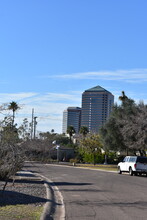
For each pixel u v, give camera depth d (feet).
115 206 44.91
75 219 36.22
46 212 38.75
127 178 97.35
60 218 37.40
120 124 159.74
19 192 56.13
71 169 148.66
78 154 240.94
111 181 86.02
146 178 99.09
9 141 50.39
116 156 218.18
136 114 149.28
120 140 163.94
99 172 128.57
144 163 112.06
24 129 67.00
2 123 51.98
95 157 219.00
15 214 35.70
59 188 68.69
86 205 45.93
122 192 61.11
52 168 153.79
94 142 216.95
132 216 37.81
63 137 358.64
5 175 68.03
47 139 141.18
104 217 37.27
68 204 46.93
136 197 54.03
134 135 135.54
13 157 49.06
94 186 72.69
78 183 80.43
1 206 40.86
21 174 102.42
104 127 170.91
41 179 86.02
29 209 39.55
